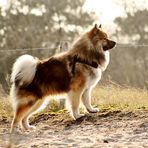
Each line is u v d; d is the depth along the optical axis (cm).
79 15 5012
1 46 4547
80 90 1318
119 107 1423
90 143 982
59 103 1622
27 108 1243
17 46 4550
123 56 4744
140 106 1395
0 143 1023
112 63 4562
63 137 1097
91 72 1338
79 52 1334
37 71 1273
